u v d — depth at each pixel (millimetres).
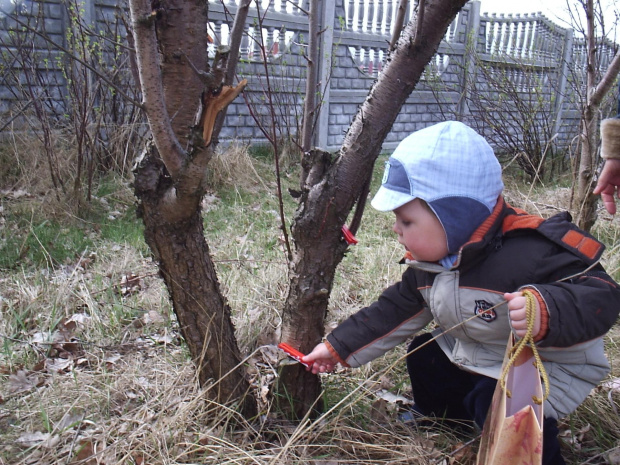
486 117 7082
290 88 6699
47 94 4926
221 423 1882
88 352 2477
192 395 1918
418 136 1649
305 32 6738
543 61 7996
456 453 1814
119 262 3467
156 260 1705
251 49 6293
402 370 2379
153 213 1596
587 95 2875
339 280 3297
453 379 1939
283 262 3418
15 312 2758
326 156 1647
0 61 4875
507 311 1619
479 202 1603
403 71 1564
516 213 1720
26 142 4902
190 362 2238
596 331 1462
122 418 1897
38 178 4688
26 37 4754
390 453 1812
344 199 1632
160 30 1426
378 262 3574
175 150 1393
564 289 1459
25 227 3971
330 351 1775
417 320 1853
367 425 1936
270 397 1996
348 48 7316
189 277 1698
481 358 1751
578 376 1671
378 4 7453
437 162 1586
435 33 1537
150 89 1278
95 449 1807
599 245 1567
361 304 3045
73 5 4676
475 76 7230
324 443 1845
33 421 1996
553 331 1407
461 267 1653
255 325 2691
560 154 7031
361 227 4406
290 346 1815
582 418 2045
